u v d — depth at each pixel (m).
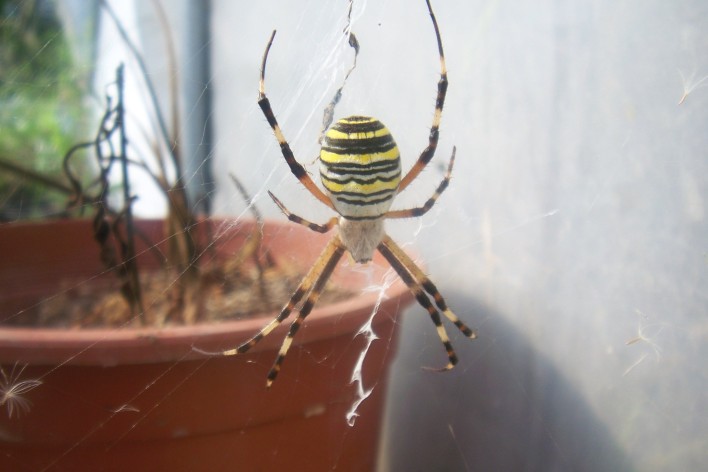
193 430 0.09
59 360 0.08
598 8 0.11
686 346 0.10
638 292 0.11
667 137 0.10
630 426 0.11
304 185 0.10
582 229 0.11
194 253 0.11
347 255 0.12
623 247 0.11
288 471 0.10
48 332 0.09
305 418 0.10
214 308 0.11
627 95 0.11
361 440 0.11
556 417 0.12
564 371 0.12
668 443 0.11
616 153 0.11
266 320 0.09
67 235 0.12
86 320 0.11
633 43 0.11
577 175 0.11
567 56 0.11
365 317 0.10
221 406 0.09
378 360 0.10
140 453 0.09
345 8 0.12
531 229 0.12
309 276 0.10
